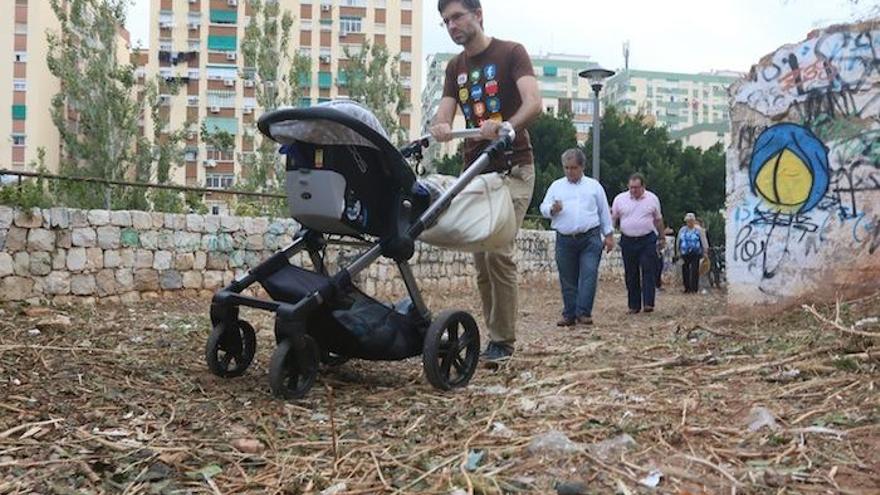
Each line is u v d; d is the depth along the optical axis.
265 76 23.33
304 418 3.30
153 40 65.50
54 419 3.13
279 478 2.57
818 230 6.89
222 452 2.81
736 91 7.42
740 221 7.35
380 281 10.90
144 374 4.00
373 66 25.91
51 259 7.34
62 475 2.54
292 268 3.83
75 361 4.22
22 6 61.44
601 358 4.89
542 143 34.09
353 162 3.66
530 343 5.93
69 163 20.86
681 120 154.12
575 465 2.62
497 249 4.41
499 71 4.61
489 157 4.12
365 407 3.53
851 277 6.71
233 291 3.81
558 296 12.47
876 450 2.71
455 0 4.59
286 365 3.61
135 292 8.20
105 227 7.86
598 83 16.17
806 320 6.29
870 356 4.06
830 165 6.84
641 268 9.26
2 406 3.23
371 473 2.59
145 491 2.44
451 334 3.99
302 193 3.66
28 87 61.81
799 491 2.36
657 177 33.66
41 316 6.32
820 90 6.89
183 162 21.36
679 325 6.73
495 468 2.61
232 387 3.79
